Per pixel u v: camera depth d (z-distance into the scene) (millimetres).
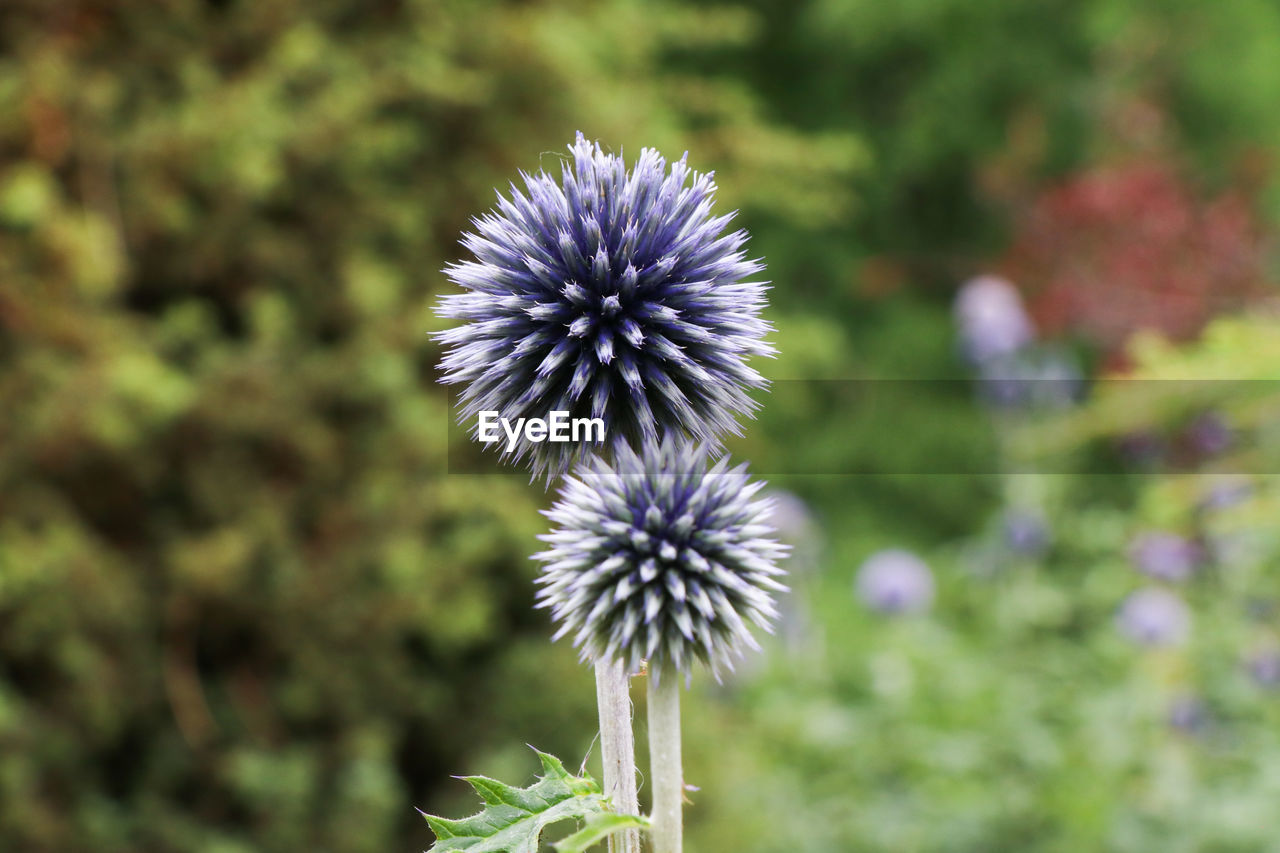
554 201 1692
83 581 6688
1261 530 7480
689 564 1506
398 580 7289
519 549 7660
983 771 6270
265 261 7742
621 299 1625
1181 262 7969
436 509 7551
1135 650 7367
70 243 6621
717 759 6852
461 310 1704
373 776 6797
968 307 8531
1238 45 13055
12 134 6957
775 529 1627
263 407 7219
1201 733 6395
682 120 11109
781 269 12906
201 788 7094
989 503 12664
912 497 12867
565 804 1445
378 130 7965
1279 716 6742
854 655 8258
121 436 6719
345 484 7660
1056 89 12867
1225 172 12445
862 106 13820
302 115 7688
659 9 10688
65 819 6598
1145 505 7312
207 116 7203
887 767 6652
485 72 8367
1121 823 5793
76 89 7035
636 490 1566
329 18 8219
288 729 7395
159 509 7371
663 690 1432
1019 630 8070
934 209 13750
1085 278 8195
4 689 6371
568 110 8664
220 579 6953
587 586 1532
